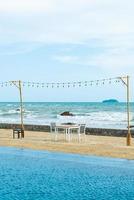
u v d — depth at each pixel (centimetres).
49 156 1669
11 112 7781
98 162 1512
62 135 2528
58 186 1175
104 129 2564
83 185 1181
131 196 1058
